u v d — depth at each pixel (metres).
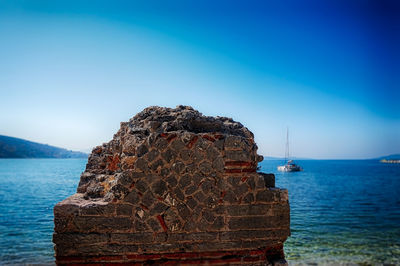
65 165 124.38
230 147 4.48
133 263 4.21
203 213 4.38
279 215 4.53
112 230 4.18
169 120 4.96
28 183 47.22
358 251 14.58
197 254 4.35
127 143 4.75
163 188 4.32
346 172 113.25
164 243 4.28
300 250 14.74
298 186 57.91
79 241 4.10
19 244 14.65
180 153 4.39
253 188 4.50
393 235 17.92
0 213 22.70
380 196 42.25
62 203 4.18
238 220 4.44
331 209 29.64
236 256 4.43
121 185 4.25
